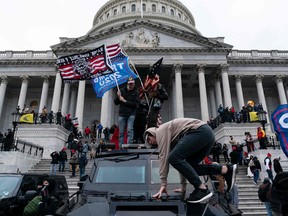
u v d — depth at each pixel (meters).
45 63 47.38
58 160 20.52
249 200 15.59
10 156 20.62
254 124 31.14
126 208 3.78
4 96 48.59
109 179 5.11
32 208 7.84
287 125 7.77
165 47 43.19
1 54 48.75
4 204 8.70
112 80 10.06
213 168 3.88
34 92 52.25
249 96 51.44
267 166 17.41
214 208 3.90
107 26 65.00
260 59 47.28
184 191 4.23
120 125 7.16
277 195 4.01
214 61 43.16
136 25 45.00
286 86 49.78
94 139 30.70
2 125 49.69
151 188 4.80
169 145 3.71
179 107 40.44
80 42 44.00
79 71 10.34
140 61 42.75
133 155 5.55
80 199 4.50
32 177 10.30
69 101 47.50
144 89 7.19
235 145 22.78
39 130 29.50
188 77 48.19
